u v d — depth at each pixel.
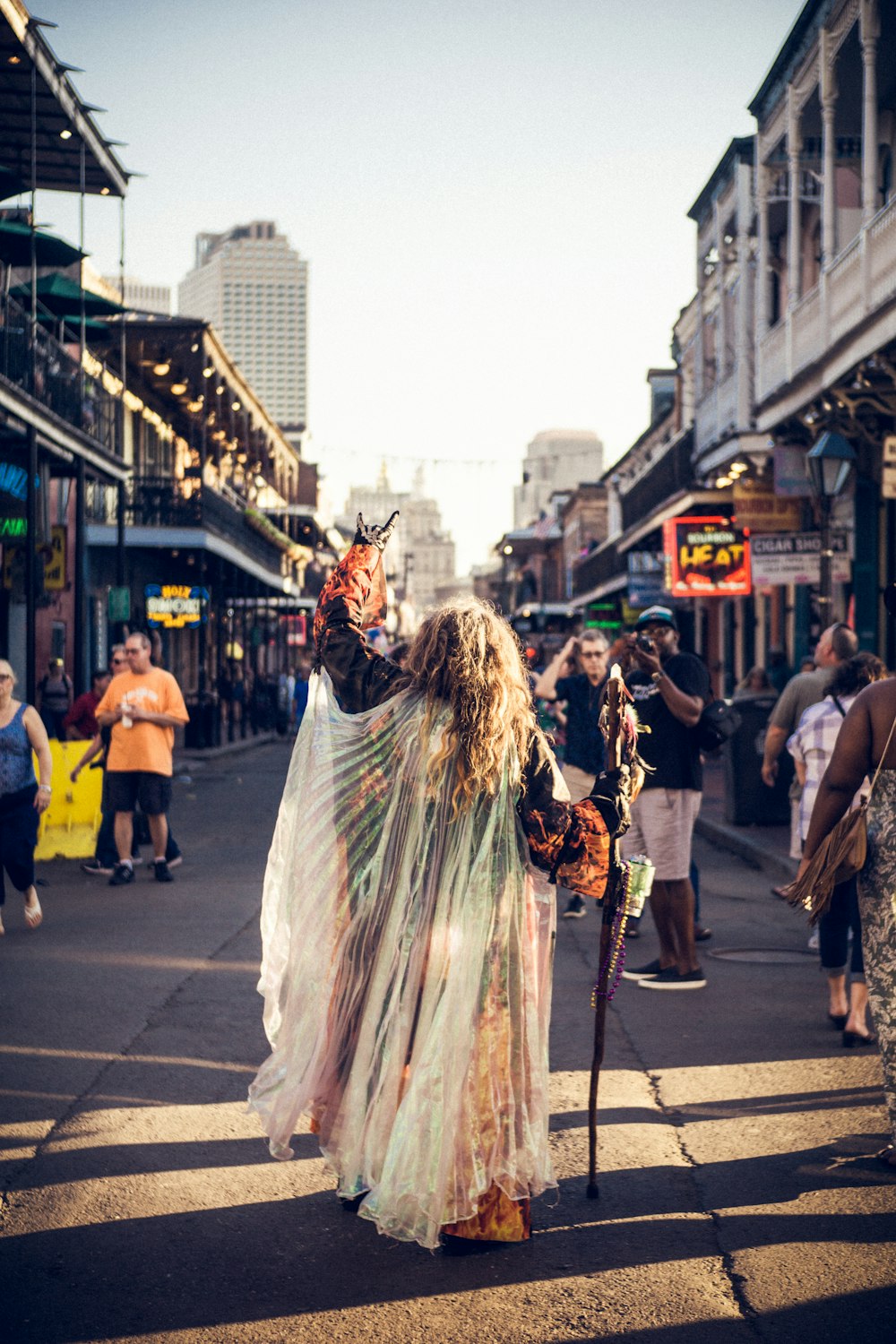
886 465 11.58
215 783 22.30
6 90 16.53
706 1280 3.59
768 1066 5.70
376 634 31.77
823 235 15.63
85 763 11.81
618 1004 6.90
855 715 4.53
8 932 8.87
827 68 15.55
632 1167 4.48
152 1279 3.61
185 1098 5.21
